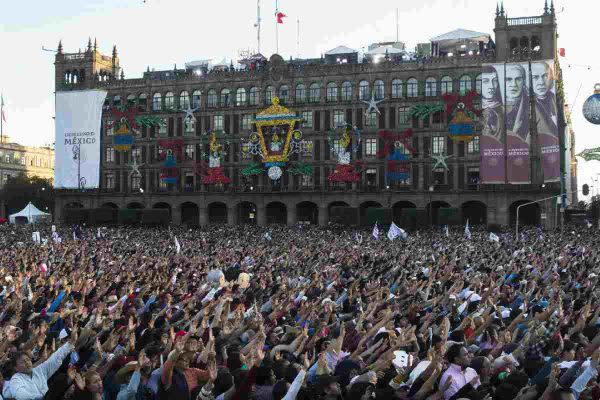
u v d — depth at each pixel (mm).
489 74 106375
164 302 22531
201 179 125188
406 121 115812
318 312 20969
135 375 12688
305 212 126562
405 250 53188
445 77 114188
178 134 128375
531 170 105812
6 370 13602
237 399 11594
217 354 15133
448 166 113062
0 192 164875
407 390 12984
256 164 121562
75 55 134250
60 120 127875
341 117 119562
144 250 53656
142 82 130000
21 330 17438
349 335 17281
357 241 66188
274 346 16438
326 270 35125
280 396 11820
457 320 20297
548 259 42031
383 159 116562
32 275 31328
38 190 152625
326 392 11781
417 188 114625
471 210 117062
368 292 24562
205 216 124875
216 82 126562
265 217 122125
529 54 106250
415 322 19844
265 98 124188
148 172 129375
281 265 40219
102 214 120938
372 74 118062
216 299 22234
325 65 120750
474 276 30156
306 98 121688
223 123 126188
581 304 22547
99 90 126562
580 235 78188
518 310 20844
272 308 21828
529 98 104312
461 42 122375
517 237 70625
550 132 103625
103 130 132375
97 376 12188
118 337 15188
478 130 111438
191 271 33250
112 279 30406
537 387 12344
